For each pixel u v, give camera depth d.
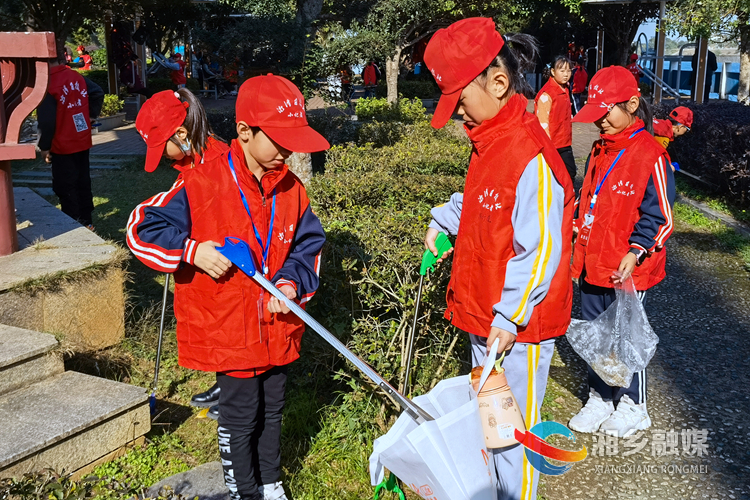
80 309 3.99
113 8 16.41
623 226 3.45
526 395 2.56
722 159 8.87
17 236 4.26
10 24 13.75
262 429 2.84
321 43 10.07
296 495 3.02
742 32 14.16
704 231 7.95
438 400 2.43
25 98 4.18
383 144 10.25
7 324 3.63
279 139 2.36
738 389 4.18
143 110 2.87
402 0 13.20
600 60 22.06
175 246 2.39
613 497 3.16
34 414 3.04
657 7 20.41
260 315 2.51
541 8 24.27
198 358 2.55
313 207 4.69
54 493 2.32
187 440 3.45
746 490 3.20
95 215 7.74
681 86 25.17
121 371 4.00
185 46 27.84
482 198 2.48
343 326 3.53
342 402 3.67
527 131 2.39
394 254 3.56
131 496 2.62
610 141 3.48
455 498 2.19
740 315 5.39
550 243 2.34
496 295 2.48
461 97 2.44
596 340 3.52
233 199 2.50
